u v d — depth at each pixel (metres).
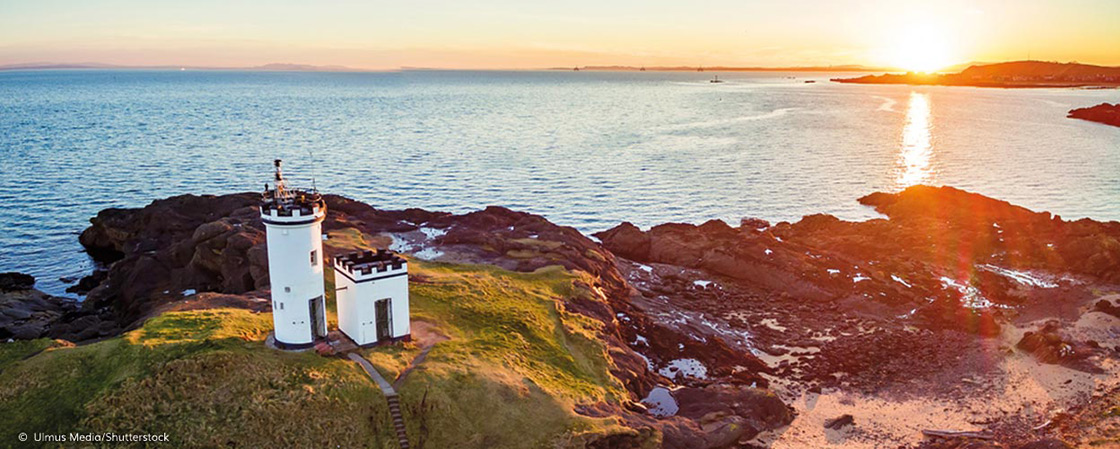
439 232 81.94
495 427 44.62
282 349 48.12
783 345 65.69
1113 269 82.00
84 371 45.38
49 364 45.47
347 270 49.28
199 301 57.34
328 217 82.94
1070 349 62.62
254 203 91.44
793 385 58.28
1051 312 72.75
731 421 49.53
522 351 52.97
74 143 189.38
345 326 51.25
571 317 61.12
